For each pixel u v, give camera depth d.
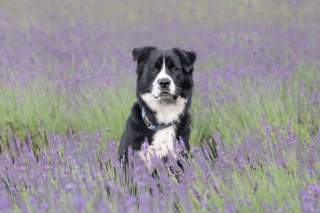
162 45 19.56
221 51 15.86
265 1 28.59
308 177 5.08
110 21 27.59
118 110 10.77
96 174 4.98
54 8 32.41
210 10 29.25
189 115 8.05
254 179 5.63
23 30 23.75
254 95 10.59
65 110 11.45
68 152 6.16
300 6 25.52
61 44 19.36
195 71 13.95
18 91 11.34
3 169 5.61
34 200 4.37
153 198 4.77
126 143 7.42
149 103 7.56
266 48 16.03
